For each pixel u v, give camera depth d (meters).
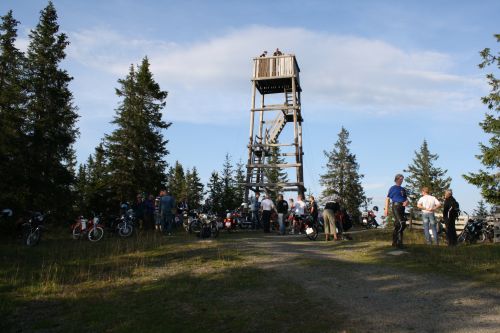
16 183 22.84
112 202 23.86
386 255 11.55
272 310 6.94
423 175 53.12
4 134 22.56
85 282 9.28
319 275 9.28
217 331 6.14
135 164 34.88
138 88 36.78
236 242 14.50
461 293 7.65
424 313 6.54
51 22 28.58
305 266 10.20
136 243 14.22
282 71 34.38
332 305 7.09
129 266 10.62
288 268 10.00
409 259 10.86
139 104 36.59
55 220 25.53
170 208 18.20
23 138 24.14
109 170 34.66
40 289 8.71
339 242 15.28
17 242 15.66
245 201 32.97
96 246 14.05
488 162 23.73
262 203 20.56
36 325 6.87
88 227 16.25
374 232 20.44
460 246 13.40
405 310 6.72
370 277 9.04
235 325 6.33
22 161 23.28
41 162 24.70
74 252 12.80
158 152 36.94
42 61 27.30
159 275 9.64
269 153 36.12
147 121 36.34
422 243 14.84
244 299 7.61
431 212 14.29
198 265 10.52
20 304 7.86
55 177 25.45
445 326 5.91
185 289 8.34
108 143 35.31
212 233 17.02
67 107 28.78
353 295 7.68
